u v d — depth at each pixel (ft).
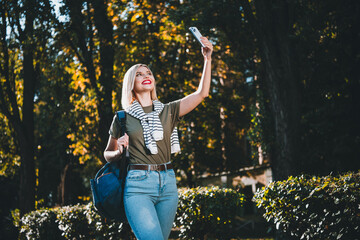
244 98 53.57
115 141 10.06
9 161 47.80
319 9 39.50
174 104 10.27
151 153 9.48
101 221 24.39
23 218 34.78
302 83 41.75
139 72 10.36
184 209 20.15
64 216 28.04
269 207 16.66
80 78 40.81
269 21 33.83
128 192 9.41
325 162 45.44
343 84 43.70
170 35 47.50
